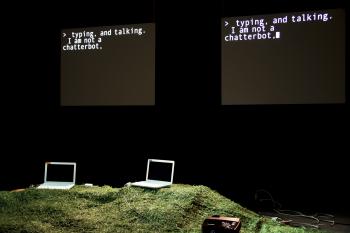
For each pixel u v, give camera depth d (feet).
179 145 16.57
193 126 16.33
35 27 17.92
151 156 17.01
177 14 16.15
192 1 15.92
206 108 16.07
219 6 15.53
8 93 18.39
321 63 14.15
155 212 9.78
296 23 14.38
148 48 16.42
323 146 14.64
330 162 14.58
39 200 10.85
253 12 15.07
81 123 17.84
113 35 16.81
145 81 16.52
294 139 14.99
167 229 9.12
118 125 17.38
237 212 10.49
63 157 18.11
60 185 12.29
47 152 18.30
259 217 10.80
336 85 14.02
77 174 17.93
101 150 17.65
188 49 16.11
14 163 18.60
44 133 18.29
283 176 15.24
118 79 16.83
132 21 16.75
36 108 18.28
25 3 17.83
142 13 16.60
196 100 16.19
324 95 14.17
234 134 15.80
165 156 16.78
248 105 15.51
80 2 17.33
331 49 14.02
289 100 14.57
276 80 14.69
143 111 16.99
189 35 16.06
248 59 15.01
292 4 14.53
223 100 15.39
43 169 18.30
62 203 10.57
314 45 14.20
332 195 14.61
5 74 18.29
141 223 9.43
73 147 18.01
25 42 18.06
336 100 14.06
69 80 17.44
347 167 14.37
